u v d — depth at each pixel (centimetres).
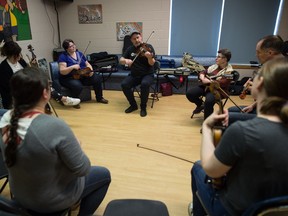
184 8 466
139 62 343
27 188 92
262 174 74
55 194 96
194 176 124
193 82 430
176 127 298
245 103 389
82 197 123
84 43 526
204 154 90
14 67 259
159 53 506
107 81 458
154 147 248
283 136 72
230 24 463
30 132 85
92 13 499
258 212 74
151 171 206
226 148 76
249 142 72
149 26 490
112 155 232
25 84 86
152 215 118
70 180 102
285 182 75
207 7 459
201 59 470
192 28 477
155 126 301
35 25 443
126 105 380
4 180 186
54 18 505
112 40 512
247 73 475
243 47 475
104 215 118
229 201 87
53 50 503
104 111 353
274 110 75
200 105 325
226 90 282
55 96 315
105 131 285
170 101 400
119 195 177
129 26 495
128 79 348
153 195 177
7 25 369
